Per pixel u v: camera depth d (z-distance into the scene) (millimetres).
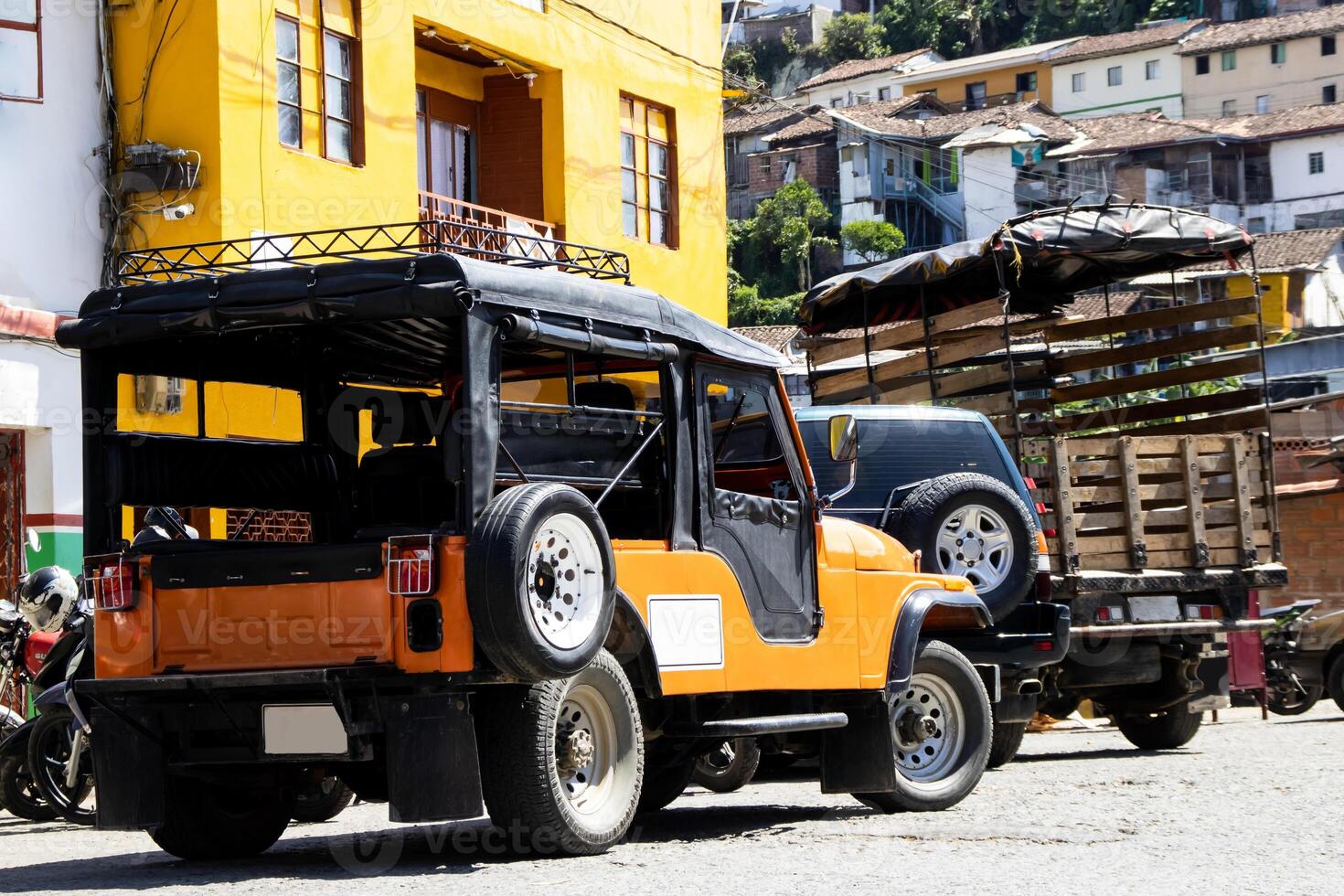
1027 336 16594
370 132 17547
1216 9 92062
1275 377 50094
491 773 6645
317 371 8016
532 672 6332
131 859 7809
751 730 7629
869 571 8664
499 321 6578
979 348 13898
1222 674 13672
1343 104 76500
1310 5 89750
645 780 8898
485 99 21516
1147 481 13234
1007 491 11203
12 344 14219
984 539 11148
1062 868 6461
